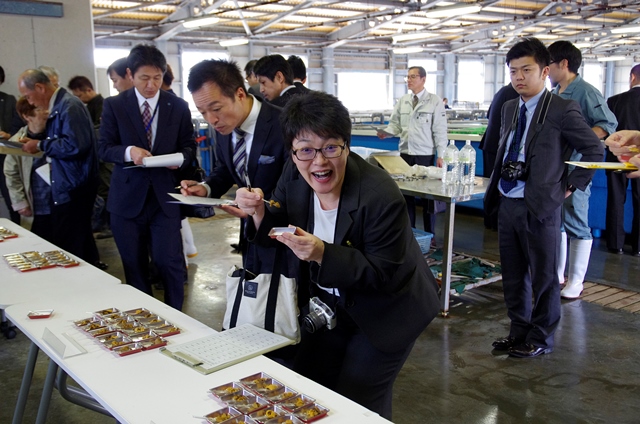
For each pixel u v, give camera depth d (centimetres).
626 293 393
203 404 126
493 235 564
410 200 487
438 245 517
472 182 379
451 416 242
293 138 144
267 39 1490
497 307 371
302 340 177
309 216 165
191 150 292
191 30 1398
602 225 528
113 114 278
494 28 1627
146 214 282
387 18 1373
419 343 315
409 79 507
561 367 285
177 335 165
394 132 531
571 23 1595
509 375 277
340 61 1694
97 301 193
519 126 271
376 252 151
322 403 126
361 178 152
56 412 251
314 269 159
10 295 198
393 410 248
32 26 501
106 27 1269
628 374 277
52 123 334
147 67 263
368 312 157
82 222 360
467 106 1329
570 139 259
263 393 128
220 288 418
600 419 238
